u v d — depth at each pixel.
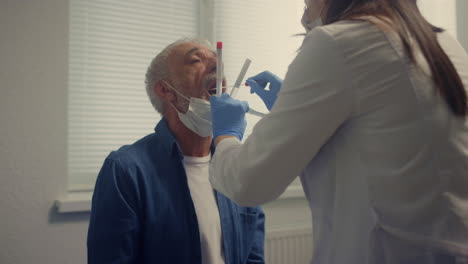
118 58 2.09
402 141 0.57
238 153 0.67
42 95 1.74
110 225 0.91
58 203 1.70
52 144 1.75
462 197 0.57
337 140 0.64
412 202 0.56
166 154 1.07
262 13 2.48
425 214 0.56
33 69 1.73
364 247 0.60
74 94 1.98
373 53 0.58
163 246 0.96
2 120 1.67
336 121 0.59
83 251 1.77
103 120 2.04
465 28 2.68
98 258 0.90
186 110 1.08
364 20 0.61
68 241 1.74
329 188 0.66
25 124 1.70
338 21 0.64
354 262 0.61
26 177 1.69
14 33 1.71
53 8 1.78
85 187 1.98
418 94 0.57
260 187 0.61
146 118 2.14
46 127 1.74
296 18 2.57
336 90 0.58
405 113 0.57
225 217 1.08
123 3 2.12
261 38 2.46
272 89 1.01
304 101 0.59
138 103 2.13
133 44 2.13
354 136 0.61
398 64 0.58
